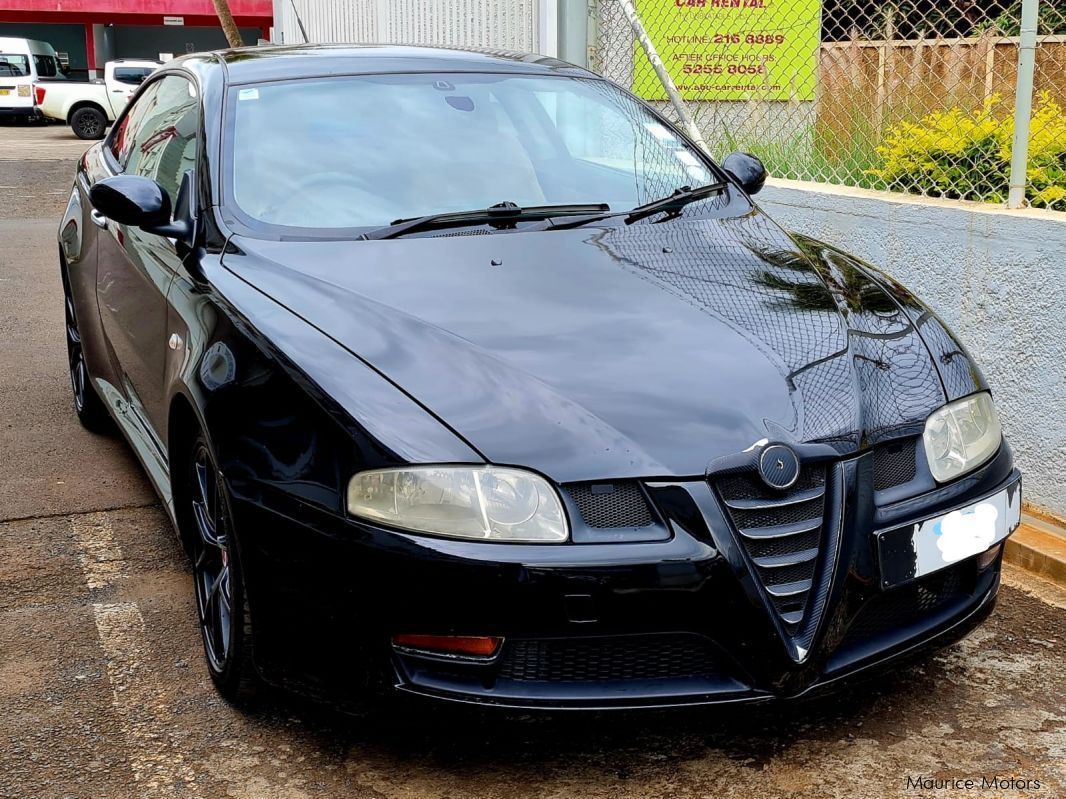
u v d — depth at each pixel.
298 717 3.12
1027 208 4.52
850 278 3.49
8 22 34.88
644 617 2.54
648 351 2.89
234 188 3.62
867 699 3.18
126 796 2.79
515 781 2.83
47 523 4.45
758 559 2.63
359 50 4.35
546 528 2.54
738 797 2.76
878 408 2.87
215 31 38.69
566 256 3.39
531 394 2.71
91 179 5.12
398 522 2.57
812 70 6.43
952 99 5.39
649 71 7.27
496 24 8.87
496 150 3.89
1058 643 3.50
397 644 2.61
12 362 6.63
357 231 3.50
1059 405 4.25
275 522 2.73
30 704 3.19
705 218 3.82
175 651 3.49
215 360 3.09
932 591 2.95
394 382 2.75
